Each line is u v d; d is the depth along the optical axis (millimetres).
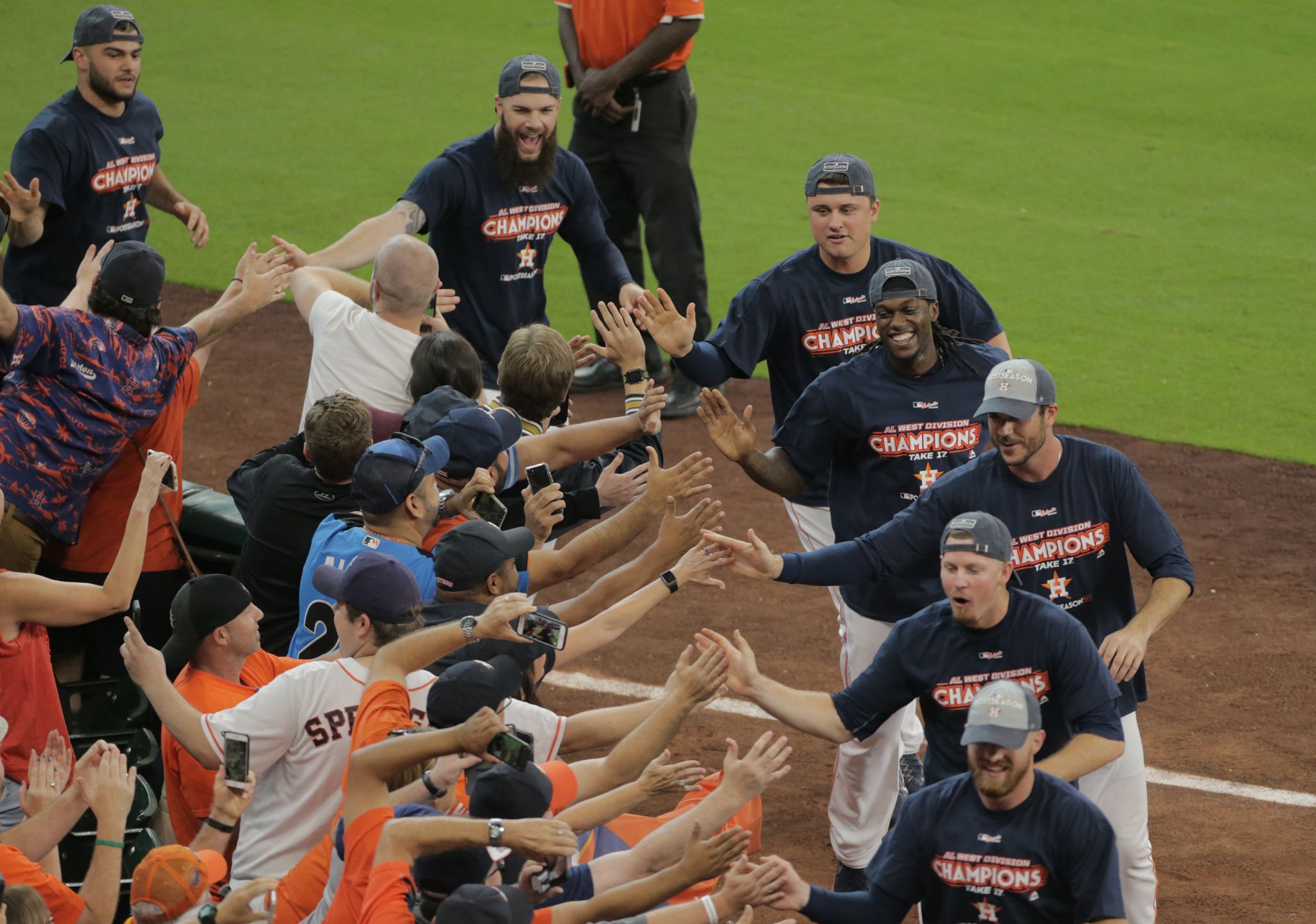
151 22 80250
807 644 32750
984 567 19109
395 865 15000
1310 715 29672
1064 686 19672
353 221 58406
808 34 79562
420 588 20312
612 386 46219
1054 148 67000
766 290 27641
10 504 22562
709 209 60594
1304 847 25344
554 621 17531
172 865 16328
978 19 81312
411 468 20531
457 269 31031
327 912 16406
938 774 20531
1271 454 42562
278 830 18250
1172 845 25469
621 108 42219
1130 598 22391
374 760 15805
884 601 25031
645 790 17578
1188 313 52375
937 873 17953
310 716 18000
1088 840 17359
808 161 65562
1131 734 21391
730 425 25219
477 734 15547
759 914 23484
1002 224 59688
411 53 77250
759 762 17625
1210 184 63562
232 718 18000
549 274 56312
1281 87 72625
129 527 20766
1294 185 63469
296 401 45031
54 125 30797
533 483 23344
